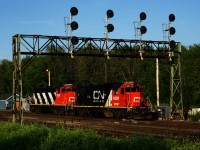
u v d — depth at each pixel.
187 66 73.38
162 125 34.97
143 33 41.75
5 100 99.19
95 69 98.00
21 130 23.83
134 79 90.44
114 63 95.25
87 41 39.44
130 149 17.17
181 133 27.25
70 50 38.84
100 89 50.41
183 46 91.25
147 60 94.50
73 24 38.47
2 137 22.83
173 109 47.50
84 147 18.34
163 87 73.75
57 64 103.50
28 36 37.06
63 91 58.38
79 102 54.59
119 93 47.00
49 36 38.25
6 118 46.62
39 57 106.69
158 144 16.83
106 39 40.00
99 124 36.38
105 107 49.06
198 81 70.50
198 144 16.84
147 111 44.81
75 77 99.69
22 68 37.28
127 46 42.31
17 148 20.70
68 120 42.88
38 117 49.84
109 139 18.81
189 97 68.00
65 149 18.50
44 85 99.94
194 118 45.47
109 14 39.75
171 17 43.78
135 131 28.78
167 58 44.03
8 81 139.12
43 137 21.20
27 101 80.12
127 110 45.34
